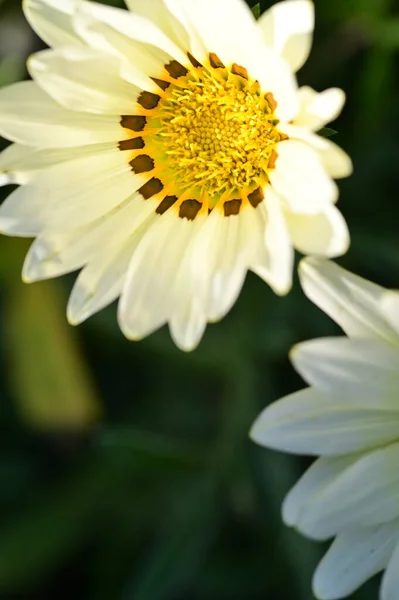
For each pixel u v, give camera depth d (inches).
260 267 17.1
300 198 17.1
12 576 20.8
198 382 21.6
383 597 17.6
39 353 20.8
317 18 20.1
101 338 21.4
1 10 20.8
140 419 21.6
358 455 17.6
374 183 20.7
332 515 17.5
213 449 20.6
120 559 21.6
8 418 21.6
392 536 17.7
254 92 17.8
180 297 17.6
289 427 17.4
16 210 17.7
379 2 19.9
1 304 21.4
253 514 21.1
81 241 17.8
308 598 20.0
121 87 17.7
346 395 17.2
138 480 21.2
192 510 20.4
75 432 21.2
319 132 17.3
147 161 18.0
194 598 21.3
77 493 21.1
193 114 17.9
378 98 20.3
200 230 17.8
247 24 16.6
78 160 17.9
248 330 20.5
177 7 16.9
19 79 20.7
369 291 17.1
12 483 21.5
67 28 17.2
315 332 20.5
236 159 17.9
